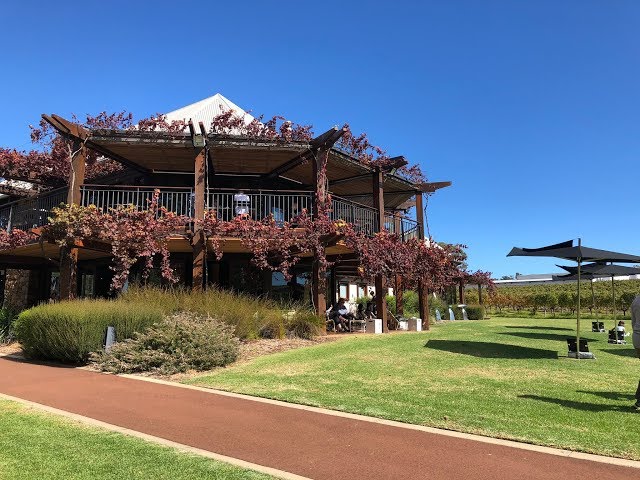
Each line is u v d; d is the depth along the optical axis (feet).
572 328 60.95
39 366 30.99
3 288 66.13
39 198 48.91
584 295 108.78
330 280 63.10
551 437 15.33
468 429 16.24
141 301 36.47
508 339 42.50
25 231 46.62
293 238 43.11
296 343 37.60
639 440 15.03
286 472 12.77
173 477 12.23
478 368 27.45
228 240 43.91
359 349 34.04
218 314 36.32
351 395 21.20
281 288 56.03
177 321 30.76
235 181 56.65
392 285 69.46
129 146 45.09
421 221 61.87
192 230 43.16
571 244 33.35
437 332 49.62
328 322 48.55
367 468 13.12
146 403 20.53
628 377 25.21
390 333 47.70
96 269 58.23
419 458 13.82
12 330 42.11
